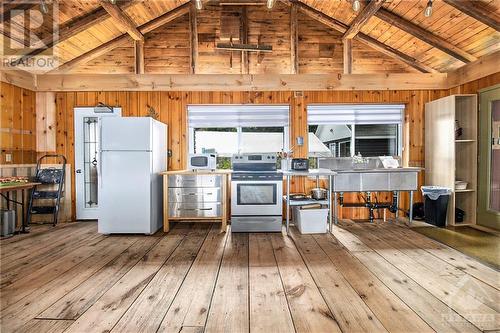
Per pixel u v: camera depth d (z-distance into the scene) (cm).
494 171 428
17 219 471
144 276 268
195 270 282
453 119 440
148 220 407
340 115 515
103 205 408
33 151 496
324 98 506
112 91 501
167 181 430
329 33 537
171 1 470
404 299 224
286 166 507
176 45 529
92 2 399
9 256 324
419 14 416
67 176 502
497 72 413
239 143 524
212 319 198
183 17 529
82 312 207
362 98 507
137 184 407
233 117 512
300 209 419
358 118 517
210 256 321
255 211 418
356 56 537
